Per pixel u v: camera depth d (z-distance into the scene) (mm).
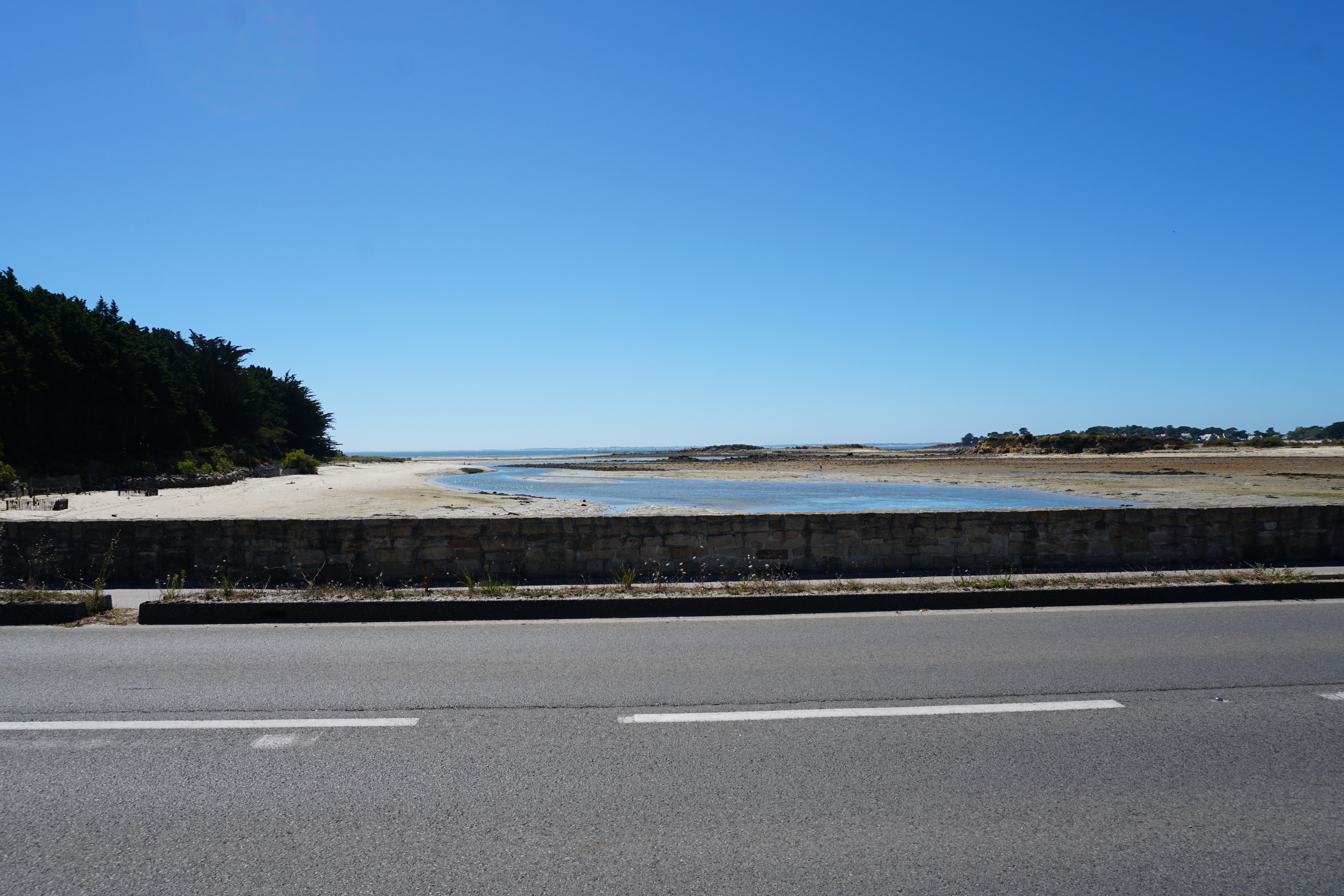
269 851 3334
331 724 4844
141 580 10016
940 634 7281
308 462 84375
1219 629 7445
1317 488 46250
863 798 3838
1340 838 3469
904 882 3105
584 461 157750
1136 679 5781
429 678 5840
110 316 69812
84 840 3422
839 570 10445
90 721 4879
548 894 3020
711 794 3871
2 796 3842
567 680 5789
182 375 73125
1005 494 46906
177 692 5488
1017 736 4637
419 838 3443
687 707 5176
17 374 49375
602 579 10102
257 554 10031
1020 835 3479
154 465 59625
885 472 79500
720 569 10320
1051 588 8625
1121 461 90062
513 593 8414
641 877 3139
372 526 10047
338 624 7746
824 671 6012
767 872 3170
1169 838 3459
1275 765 4238
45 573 9992
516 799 3824
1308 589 8977
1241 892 3051
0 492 39281
